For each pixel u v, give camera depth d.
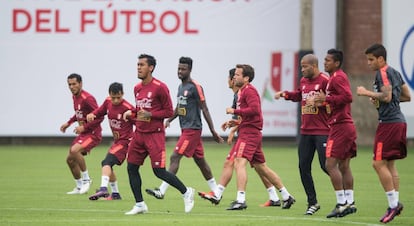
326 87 40.34
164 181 42.81
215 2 87.81
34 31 87.19
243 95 42.47
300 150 41.34
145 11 87.56
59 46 87.31
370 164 70.62
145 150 40.25
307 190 41.22
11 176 60.25
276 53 88.06
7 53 87.12
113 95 46.44
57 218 39.12
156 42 87.62
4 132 87.56
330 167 39.22
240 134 43.16
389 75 37.47
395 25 85.50
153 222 37.56
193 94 47.53
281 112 88.31
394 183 38.56
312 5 82.88
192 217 39.69
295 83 88.06
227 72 88.00
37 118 87.62
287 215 40.81
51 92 87.62
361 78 89.31
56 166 67.94
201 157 47.91
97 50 87.50
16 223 37.31
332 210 42.62
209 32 87.88
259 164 43.81
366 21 88.94
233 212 41.97
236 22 87.94
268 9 87.88
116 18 87.50
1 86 87.31
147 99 39.81
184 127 47.69
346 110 39.09
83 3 87.31
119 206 44.19
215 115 88.00
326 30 88.38
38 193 50.22
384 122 37.69
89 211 41.91
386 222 37.88
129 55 87.62
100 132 50.19
